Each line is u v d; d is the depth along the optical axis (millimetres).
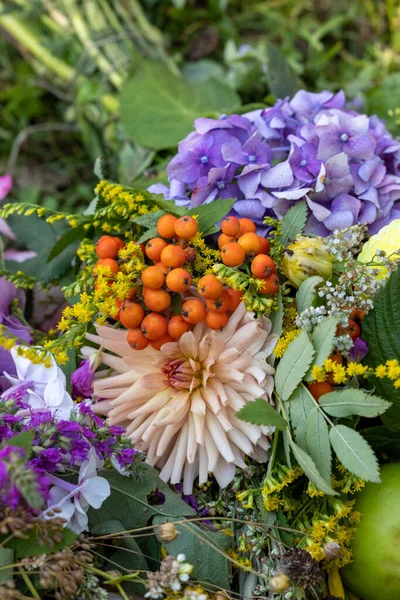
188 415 566
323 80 868
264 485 550
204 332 566
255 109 701
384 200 613
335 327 532
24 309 687
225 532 562
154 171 738
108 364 578
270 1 932
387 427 564
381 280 553
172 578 499
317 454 531
